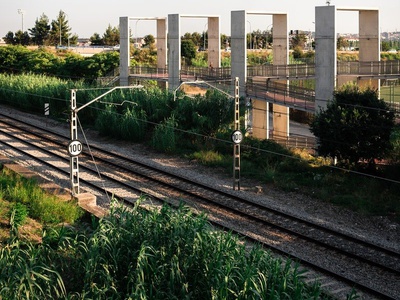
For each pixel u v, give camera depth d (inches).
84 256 633.6
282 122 1824.6
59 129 1785.2
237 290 561.0
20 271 574.2
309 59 2942.9
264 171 1298.0
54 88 2001.7
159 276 596.4
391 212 1047.6
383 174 1266.0
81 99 1884.8
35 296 551.5
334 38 1501.0
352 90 1320.1
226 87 1861.5
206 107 1556.3
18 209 807.7
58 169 1284.4
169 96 1646.2
